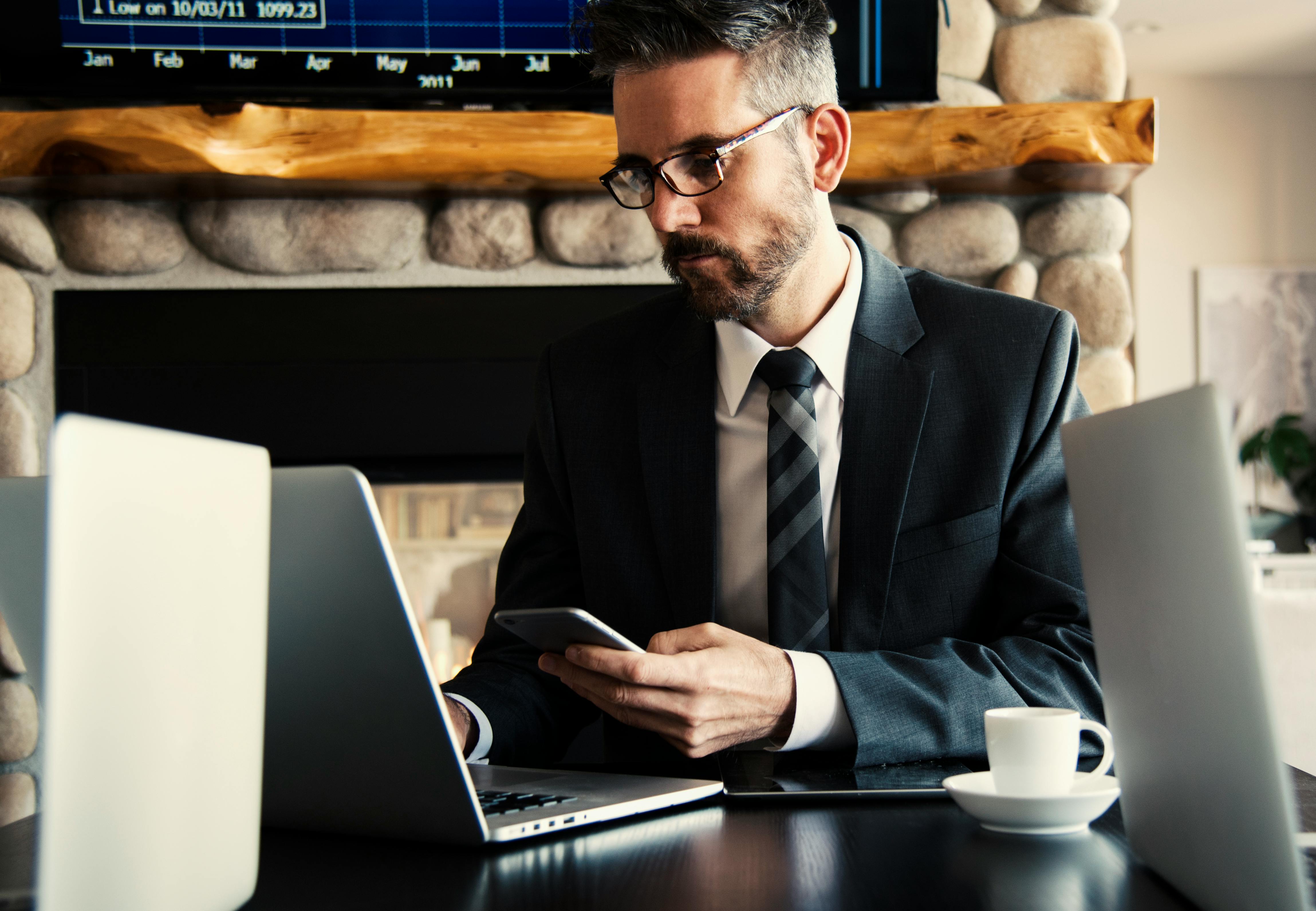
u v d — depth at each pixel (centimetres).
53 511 38
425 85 203
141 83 198
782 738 87
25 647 65
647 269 213
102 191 200
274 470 62
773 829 69
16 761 197
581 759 204
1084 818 65
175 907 46
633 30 104
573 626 74
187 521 47
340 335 210
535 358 213
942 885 56
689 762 92
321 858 67
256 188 201
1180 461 49
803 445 113
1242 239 561
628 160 109
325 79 201
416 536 227
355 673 64
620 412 125
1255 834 45
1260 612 44
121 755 42
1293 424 555
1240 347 559
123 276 205
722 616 119
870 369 116
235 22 199
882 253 215
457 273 212
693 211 107
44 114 190
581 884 58
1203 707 49
